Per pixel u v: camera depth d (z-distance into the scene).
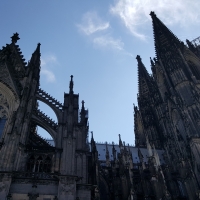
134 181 74.00
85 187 42.19
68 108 55.72
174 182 74.62
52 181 40.56
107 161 87.75
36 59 66.38
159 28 133.88
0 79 56.28
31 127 56.31
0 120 50.44
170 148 88.31
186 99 86.31
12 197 37.41
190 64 109.06
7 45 66.06
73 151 46.09
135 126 131.00
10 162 40.12
